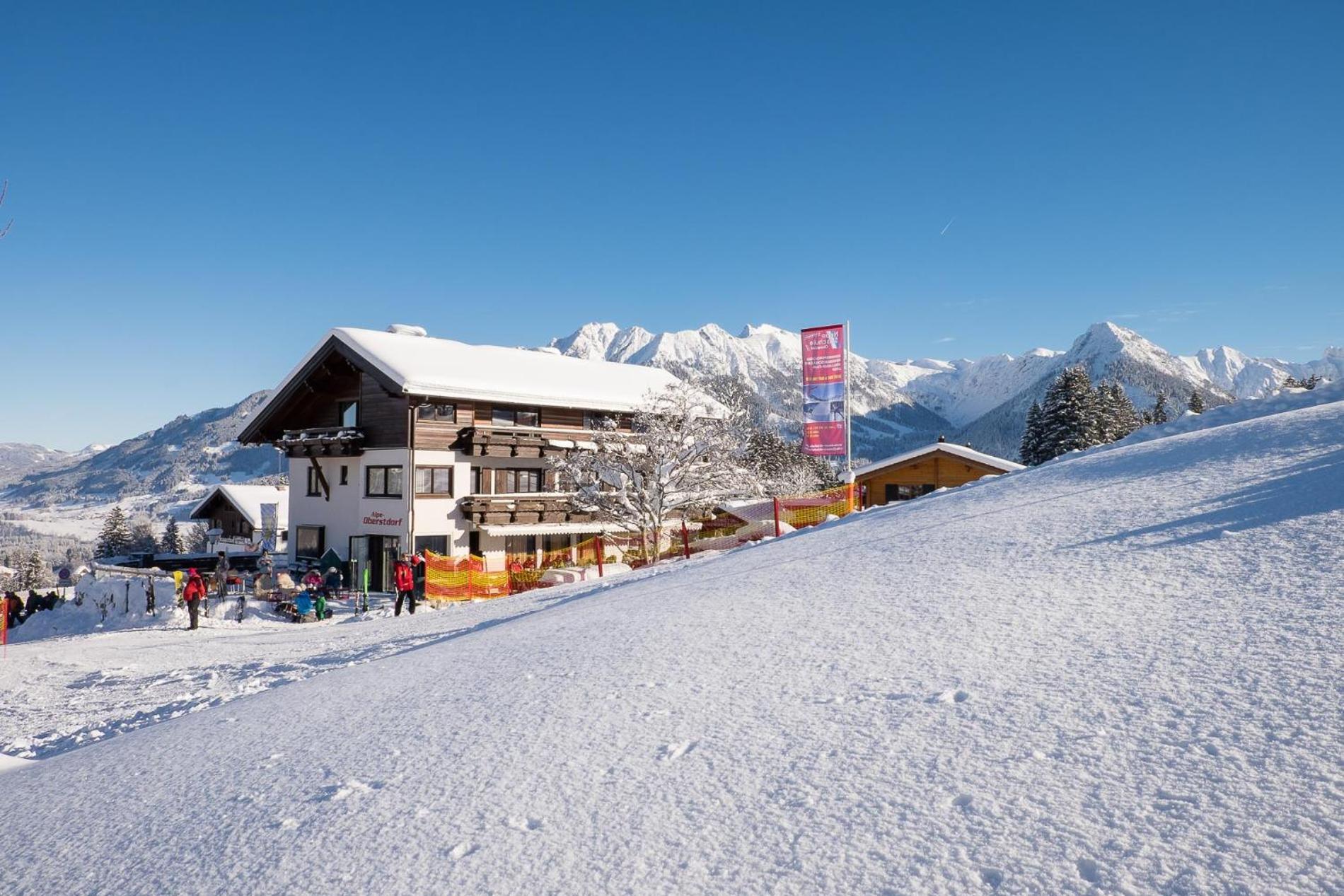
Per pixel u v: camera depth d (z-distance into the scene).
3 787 5.89
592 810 3.34
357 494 35.28
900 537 8.98
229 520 55.59
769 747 3.69
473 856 3.10
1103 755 3.08
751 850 2.84
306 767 4.63
